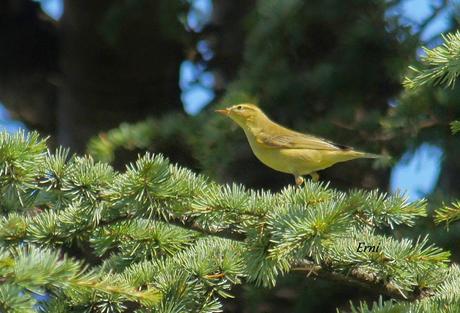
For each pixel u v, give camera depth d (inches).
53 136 797.9
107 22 649.6
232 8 736.3
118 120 704.4
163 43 687.1
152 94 709.3
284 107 583.8
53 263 237.3
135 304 302.2
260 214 285.0
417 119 557.6
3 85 792.3
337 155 401.1
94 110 702.5
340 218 269.0
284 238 268.4
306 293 515.2
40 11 801.6
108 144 591.8
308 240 268.1
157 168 285.1
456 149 568.4
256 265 280.7
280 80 581.6
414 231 505.7
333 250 294.0
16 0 788.6
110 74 694.5
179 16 650.8
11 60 790.5
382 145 569.3
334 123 573.6
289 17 587.8
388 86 589.9
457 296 267.9
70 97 705.6
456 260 501.7
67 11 689.6
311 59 596.4
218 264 294.4
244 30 684.1
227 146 589.0
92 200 287.9
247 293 512.4
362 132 570.9
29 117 798.5
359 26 581.9
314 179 410.3
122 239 309.4
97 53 687.7
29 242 291.7
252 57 597.0
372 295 519.8
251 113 423.5
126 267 307.6
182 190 287.0
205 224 288.7
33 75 792.3
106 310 283.3
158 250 314.2
